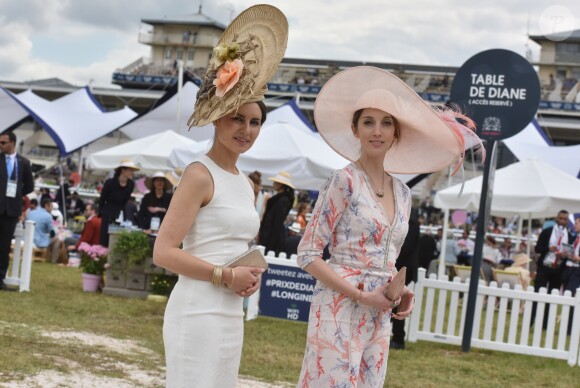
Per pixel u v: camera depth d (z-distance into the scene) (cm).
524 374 1036
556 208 1662
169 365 393
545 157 2416
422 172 496
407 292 451
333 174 442
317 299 441
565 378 1035
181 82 2758
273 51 400
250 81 393
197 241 393
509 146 2441
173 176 1549
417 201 5066
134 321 1115
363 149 453
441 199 1827
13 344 837
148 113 2822
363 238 437
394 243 447
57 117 2661
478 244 1162
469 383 930
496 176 1736
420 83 8188
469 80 1114
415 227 1084
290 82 8438
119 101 8106
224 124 396
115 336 974
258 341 1062
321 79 8350
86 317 1105
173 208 387
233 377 398
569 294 1151
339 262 439
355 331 434
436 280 1204
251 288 393
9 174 1246
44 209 1952
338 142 480
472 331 1177
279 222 1298
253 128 397
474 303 1170
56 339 900
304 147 1706
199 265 384
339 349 430
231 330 393
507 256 2502
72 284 1486
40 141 7200
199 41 10844
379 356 441
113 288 1376
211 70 400
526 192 1683
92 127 2661
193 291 389
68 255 1950
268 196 1343
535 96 1099
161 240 386
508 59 1101
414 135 480
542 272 1611
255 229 406
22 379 683
